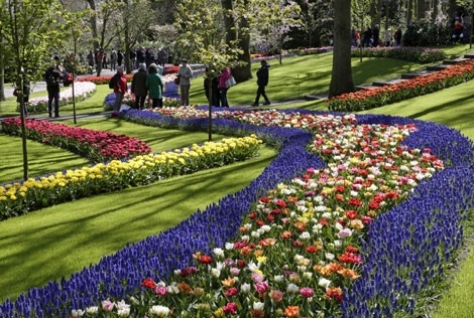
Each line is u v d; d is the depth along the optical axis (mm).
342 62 19703
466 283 4586
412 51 27625
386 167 7809
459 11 36375
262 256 4746
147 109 18781
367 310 3783
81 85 29219
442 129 10875
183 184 9031
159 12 44625
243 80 27047
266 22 16219
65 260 5973
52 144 14469
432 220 5414
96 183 8977
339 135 10852
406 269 4348
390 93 16797
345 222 5695
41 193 8445
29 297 4203
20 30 9594
